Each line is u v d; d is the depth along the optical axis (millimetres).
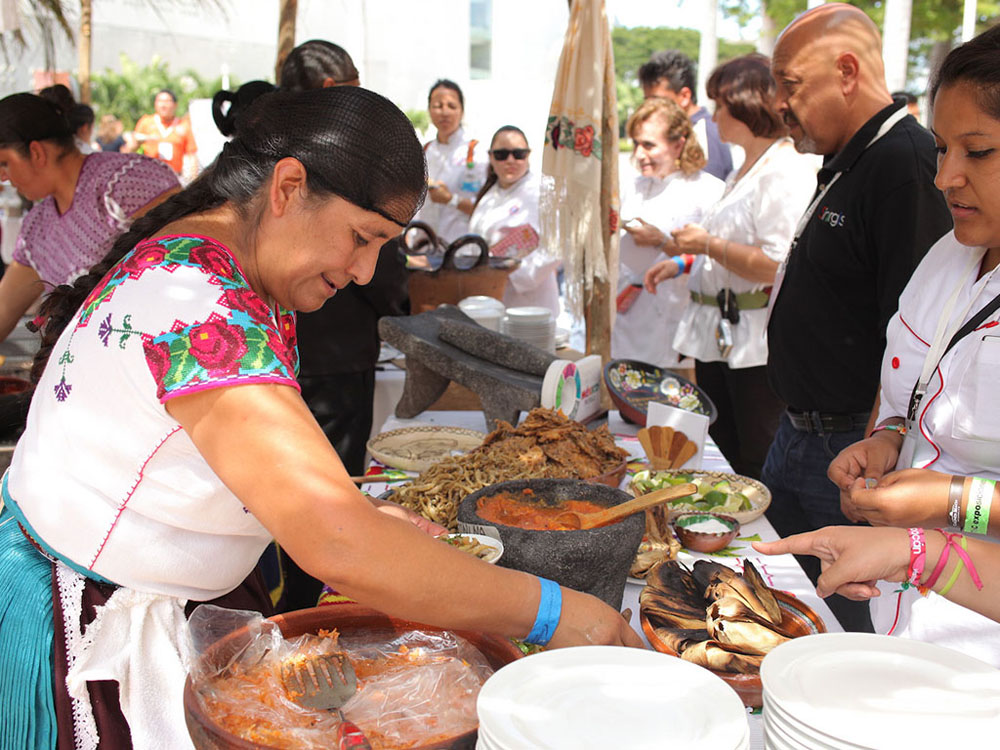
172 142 10547
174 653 1181
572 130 2951
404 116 1119
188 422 1004
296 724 936
